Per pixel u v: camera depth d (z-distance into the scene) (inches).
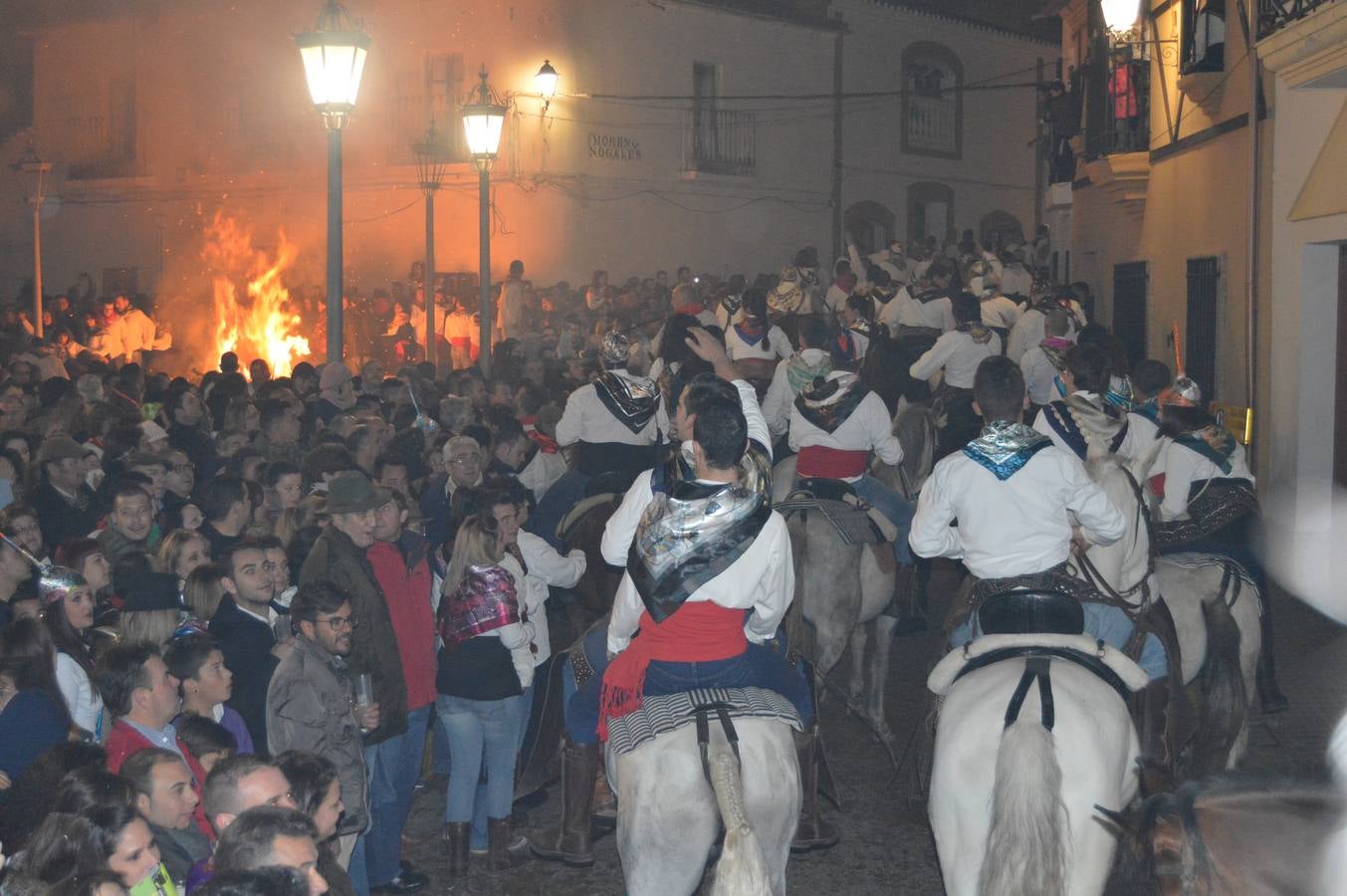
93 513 327.6
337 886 171.3
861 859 264.1
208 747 186.9
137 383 541.3
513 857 264.4
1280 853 156.2
